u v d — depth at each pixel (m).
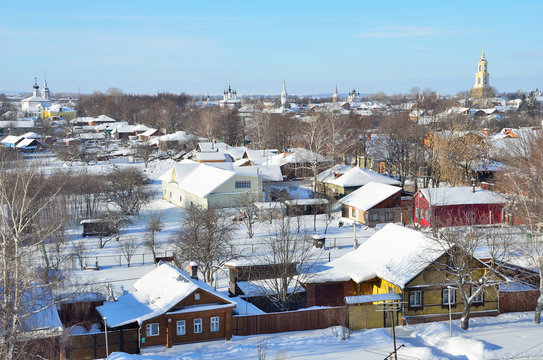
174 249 59.00
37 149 151.12
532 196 58.97
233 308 39.75
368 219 71.69
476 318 41.81
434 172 88.06
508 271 44.53
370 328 40.19
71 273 50.53
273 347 36.44
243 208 74.44
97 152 146.50
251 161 105.69
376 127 173.12
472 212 66.88
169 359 33.97
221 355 35.25
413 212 72.88
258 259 49.94
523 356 33.78
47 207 61.34
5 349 28.08
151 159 136.50
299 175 99.69
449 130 90.94
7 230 32.62
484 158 87.25
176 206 85.94
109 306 41.12
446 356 34.31
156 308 38.12
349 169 88.69
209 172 82.88
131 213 78.75
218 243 52.62
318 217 76.12
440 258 40.97
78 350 36.03
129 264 56.06
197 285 38.19
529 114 190.50
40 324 33.38
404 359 33.50
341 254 58.50
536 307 41.19
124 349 37.00
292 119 171.88
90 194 83.31
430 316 41.28
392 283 41.16
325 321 40.66
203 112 189.38
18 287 30.11
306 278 44.75
